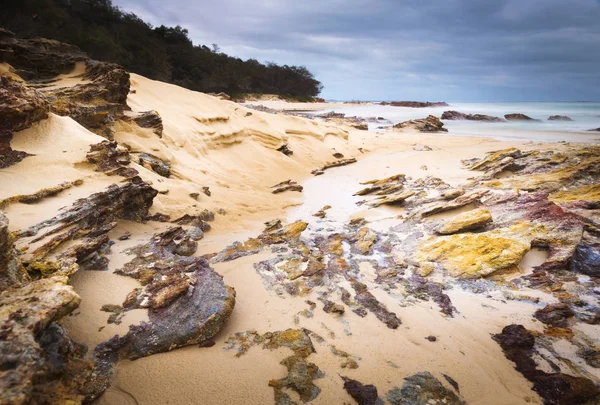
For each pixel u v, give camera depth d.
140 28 76.81
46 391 4.04
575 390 5.70
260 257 10.16
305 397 5.44
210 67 82.38
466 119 60.41
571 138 34.31
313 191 18.45
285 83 107.56
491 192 13.99
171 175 15.05
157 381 5.49
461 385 5.88
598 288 8.48
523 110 84.56
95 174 9.72
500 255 9.79
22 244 6.45
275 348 6.39
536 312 7.82
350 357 6.36
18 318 3.91
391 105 103.56
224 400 5.30
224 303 6.99
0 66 13.91
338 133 30.67
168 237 10.13
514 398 5.63
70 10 65.38
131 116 15.62
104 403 5.04
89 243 7.37
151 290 6.91
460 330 7.33
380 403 5.40
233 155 20.55
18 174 8.52
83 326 5.93
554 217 10.98
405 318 7.68
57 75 15.88
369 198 16.92
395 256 10.77
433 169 22.00
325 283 8.93
